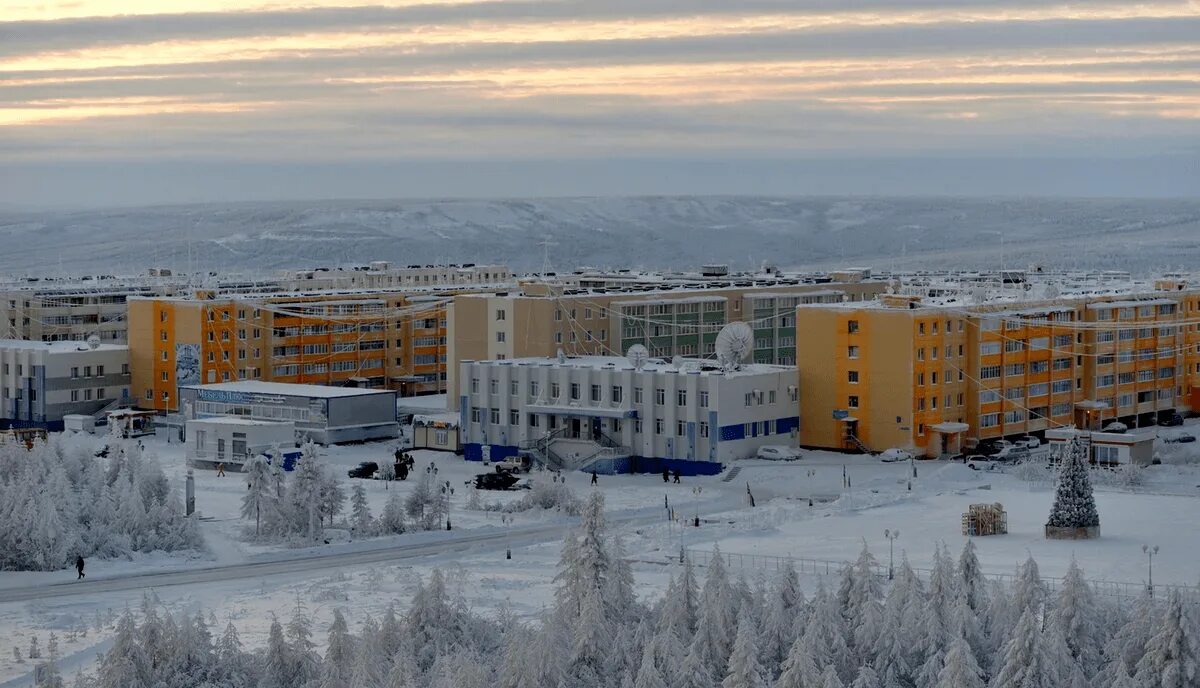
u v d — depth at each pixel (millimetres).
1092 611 95688
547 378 196625
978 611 100125
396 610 118438
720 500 166875
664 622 97875
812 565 126750
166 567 138750
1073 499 137625
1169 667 89312
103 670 94125
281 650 96125
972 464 184000
